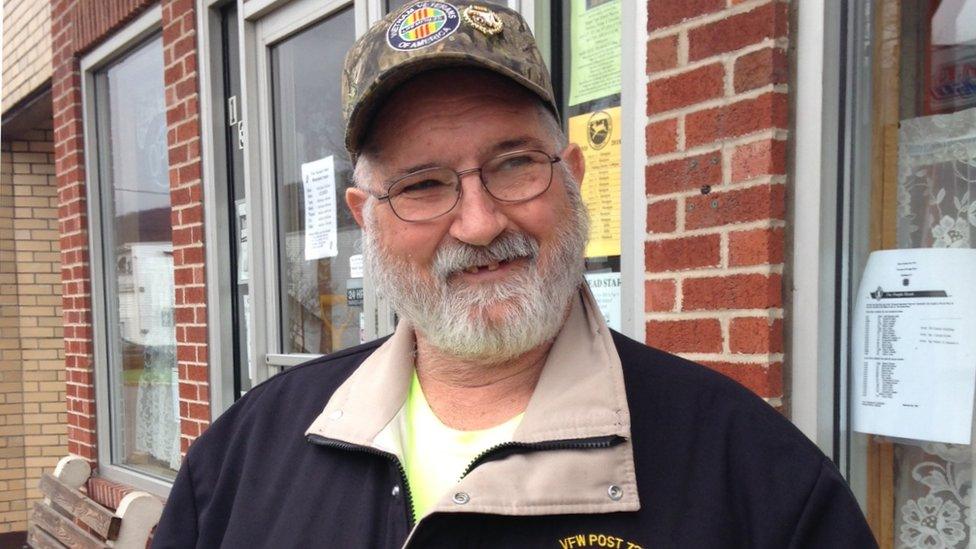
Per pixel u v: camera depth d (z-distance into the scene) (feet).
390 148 3.71
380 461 3.69
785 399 5.49
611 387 3.42
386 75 3.49
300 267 10.42
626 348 3.73
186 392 11.47
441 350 3.85
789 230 5.47
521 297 3.59
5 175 17.46
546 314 3.61
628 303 6.50
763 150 5.34
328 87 9.78
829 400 5.53
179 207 11.44
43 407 17.60
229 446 4.32
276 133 10.61
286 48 10.42
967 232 5.27
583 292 3.95
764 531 3.17
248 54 10.43
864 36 5.48
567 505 3.17
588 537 3.16
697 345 5.74
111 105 13.76
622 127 6.50
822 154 5.33
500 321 3.59
